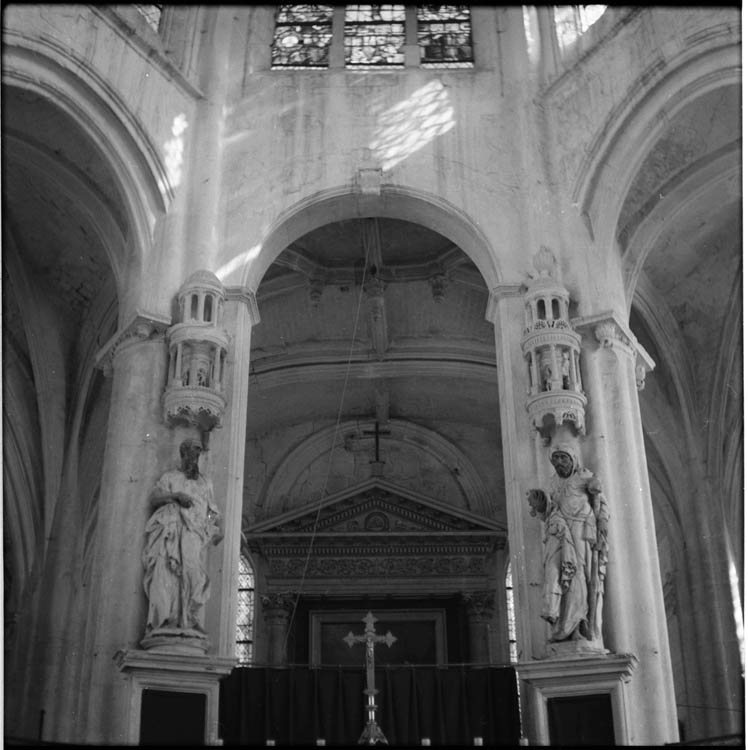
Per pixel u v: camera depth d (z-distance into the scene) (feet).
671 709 45.01
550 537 45.80
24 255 62.95
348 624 79.82
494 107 59.67
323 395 83.51
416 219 58.34
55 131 53.72
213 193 56.34
